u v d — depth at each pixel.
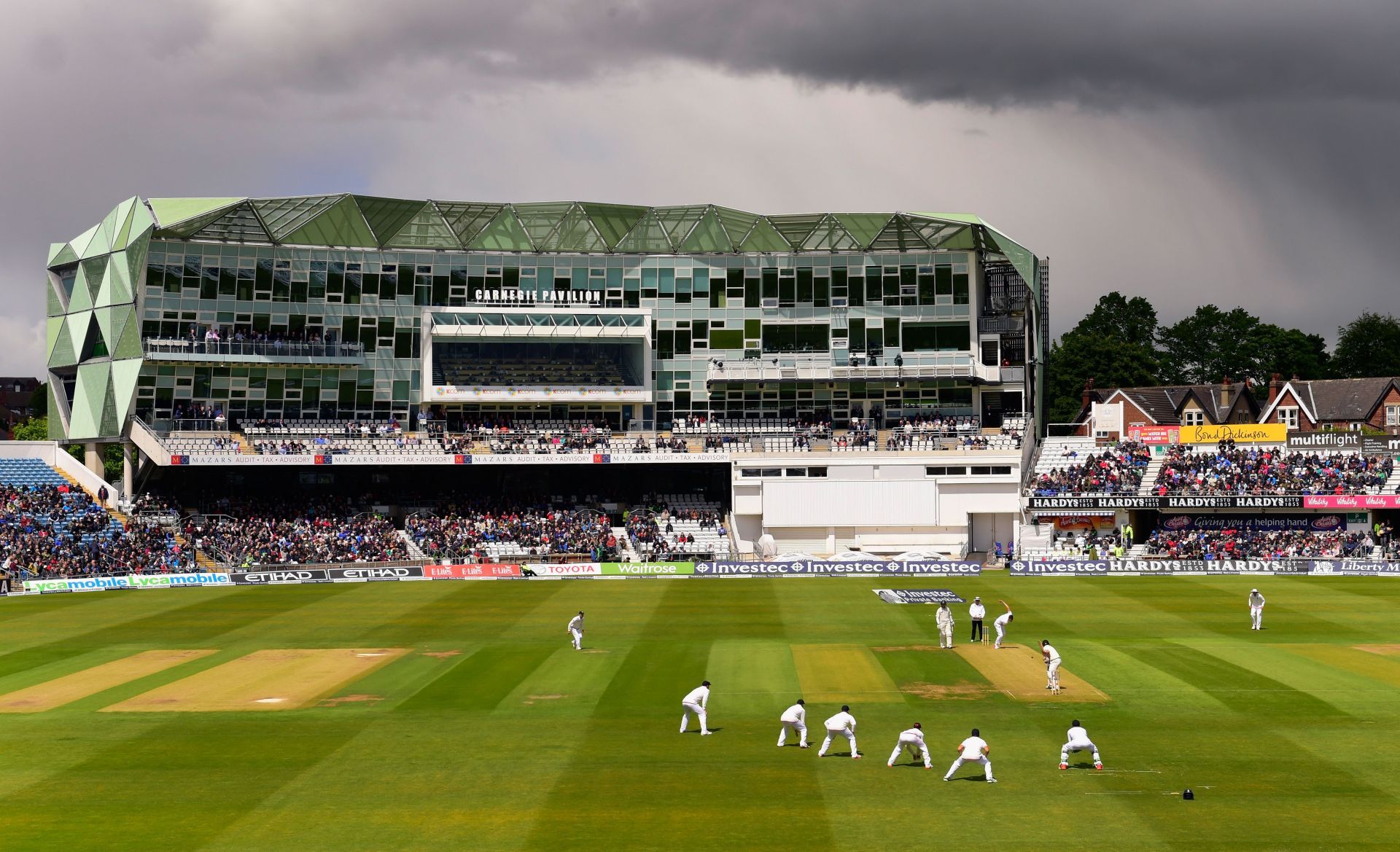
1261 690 45.28
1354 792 32.91
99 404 101.75
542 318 106.25
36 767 36.16
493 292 108.12
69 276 108.50
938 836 29.53
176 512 95.75
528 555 91.50
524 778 34.69
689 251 110.25
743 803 32.12
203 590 78.31
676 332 109.94
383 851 28.91
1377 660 51.06
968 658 51.97
